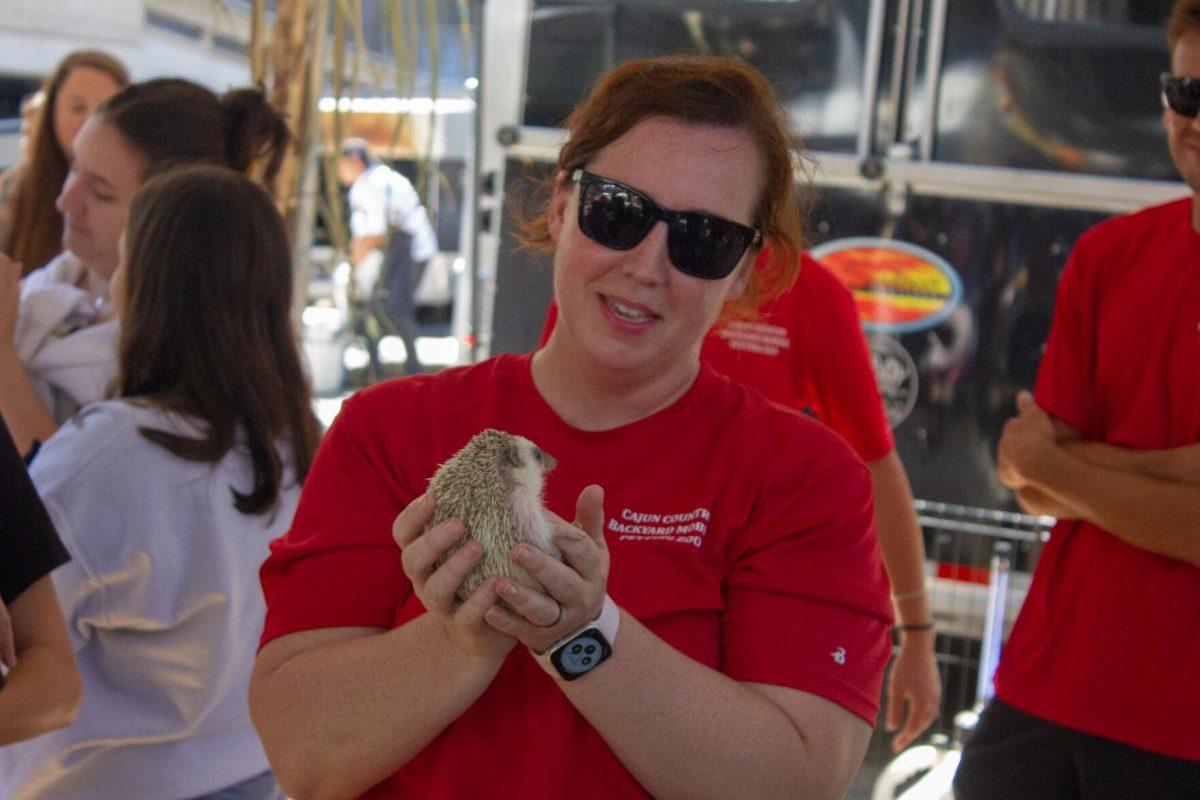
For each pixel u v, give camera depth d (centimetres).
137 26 746
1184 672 263
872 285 419
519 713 161
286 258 266
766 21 418
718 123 163
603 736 152
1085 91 402
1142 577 270
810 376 300
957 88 408
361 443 175
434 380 182
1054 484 280
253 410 248
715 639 166
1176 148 267
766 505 168
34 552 212
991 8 403
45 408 302
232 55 771
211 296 249
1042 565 295
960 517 419
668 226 160
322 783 161
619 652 146
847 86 414
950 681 421
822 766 158
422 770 163
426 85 589
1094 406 291
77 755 237
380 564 169
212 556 240
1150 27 396
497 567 139
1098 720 271
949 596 420
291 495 259
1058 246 408
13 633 212
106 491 233
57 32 726
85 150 320
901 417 421
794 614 163
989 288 412
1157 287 276
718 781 151
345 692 154
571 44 431
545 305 442
